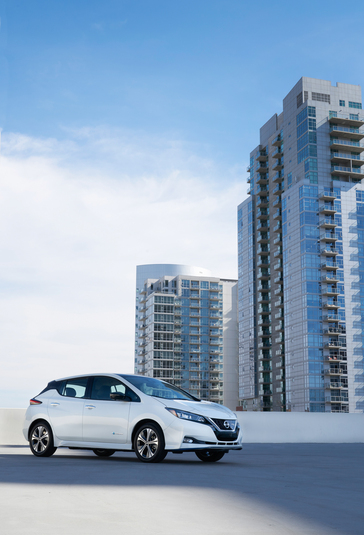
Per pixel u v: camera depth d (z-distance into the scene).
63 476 7.86
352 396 92.88
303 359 93.81
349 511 5.71
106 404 10.98
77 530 4.70
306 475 8.77
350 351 94.19
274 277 108.19
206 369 138.00
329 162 100.25
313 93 103.00
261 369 107.19
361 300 96.56
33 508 5.52
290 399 96.75
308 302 94.50
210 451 10.73
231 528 4.90
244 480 7.88
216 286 143.00
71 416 11.25
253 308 111.31
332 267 95.38
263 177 116.69
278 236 106.88
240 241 120.56
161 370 133.88
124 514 5.36
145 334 142.25
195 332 139.00
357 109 103.88
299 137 103.00
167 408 10.35
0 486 6.84
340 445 19.33
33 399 11.96
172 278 142.12
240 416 20.95
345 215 98.50
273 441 21.06
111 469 8.85
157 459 10.18
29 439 11.79
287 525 5.04
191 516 5.33
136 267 163.12
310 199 97.62
